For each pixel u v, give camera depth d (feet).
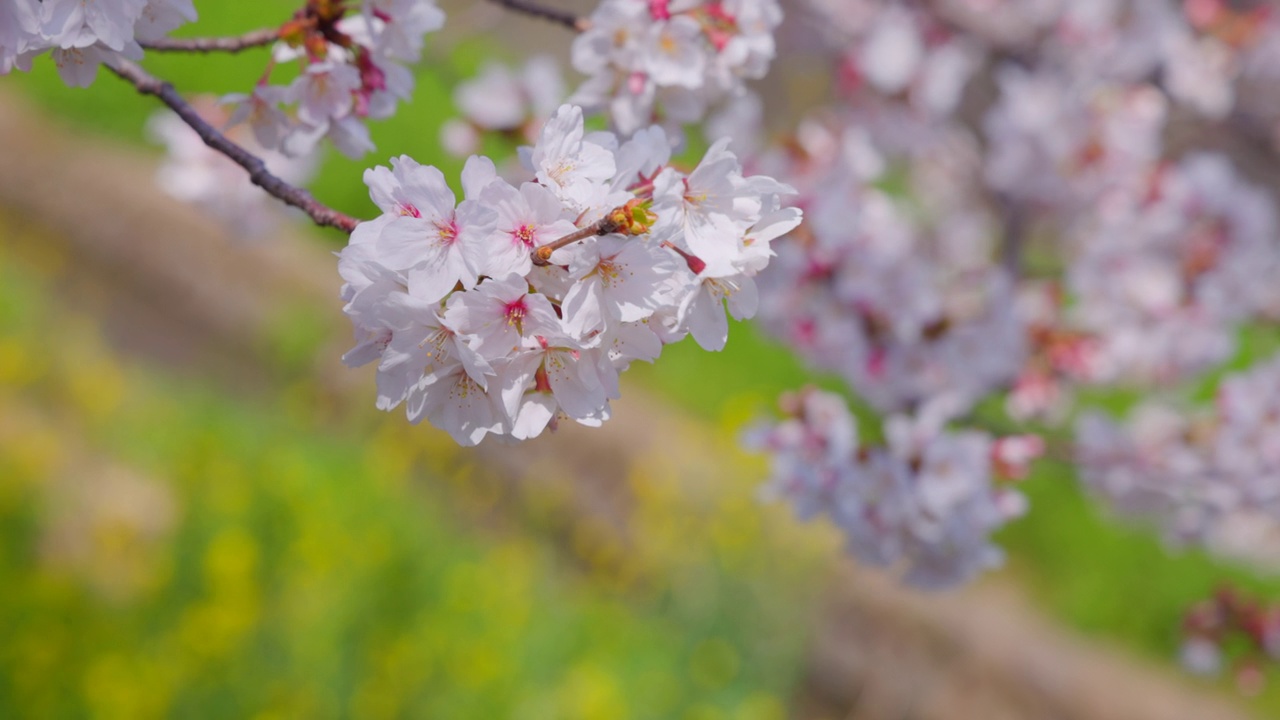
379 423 22.31
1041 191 15.30
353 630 15.17
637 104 6.68
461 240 4.03
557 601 17.94
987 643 19.93
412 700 14.60
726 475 20.68
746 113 11.16
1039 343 12.58
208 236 26.04
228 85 25.85
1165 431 12.44
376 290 4.15
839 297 10.69
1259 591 23.81
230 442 19.45
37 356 21.53
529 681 15.80
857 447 8.55
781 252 10.58
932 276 11.57
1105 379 13.39
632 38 6.57
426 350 4.14
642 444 21.76
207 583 15.07
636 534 20.10
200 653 13.47
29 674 12.87
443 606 16.26
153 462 19.21
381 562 16.14
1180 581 23.48
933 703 19.04
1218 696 21.43
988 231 19.85
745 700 16.99
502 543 19.99
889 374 11.09
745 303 4.50
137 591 15.47
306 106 6.09
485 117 9.37
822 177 11.67
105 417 20.30
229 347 24.95
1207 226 14.03
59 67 5.23
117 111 31.09
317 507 17.04
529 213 4.11
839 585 19.38
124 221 26.78
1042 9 16.12
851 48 15.12
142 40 5.62
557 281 4.22
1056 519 24.27
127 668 13.34
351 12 6.09
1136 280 13.92
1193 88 15.66
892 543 8.65
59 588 14.12
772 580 18.49
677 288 4.20
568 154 4.29
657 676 16.58
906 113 14.96
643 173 4.75
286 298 25.13
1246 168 17.99
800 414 8.73
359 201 28.43
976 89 18.11
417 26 6.05
